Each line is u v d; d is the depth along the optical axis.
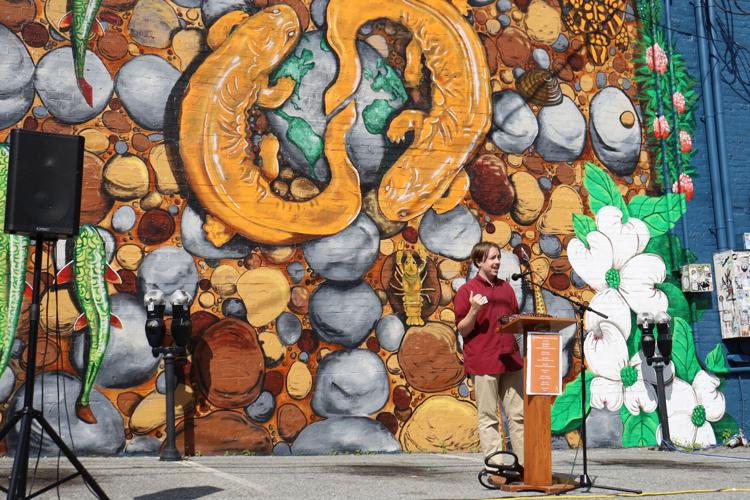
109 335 8.06
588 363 9.66
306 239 8.80
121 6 8.49
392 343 8.93
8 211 4.65
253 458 8.02
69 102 8.23
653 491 5.74
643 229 10.12
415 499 5.23
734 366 10.22
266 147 8.79
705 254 10.35
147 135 8.43
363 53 9.25
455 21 9.65
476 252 6.15
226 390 8.34
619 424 9.67
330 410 8.62
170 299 8.28
